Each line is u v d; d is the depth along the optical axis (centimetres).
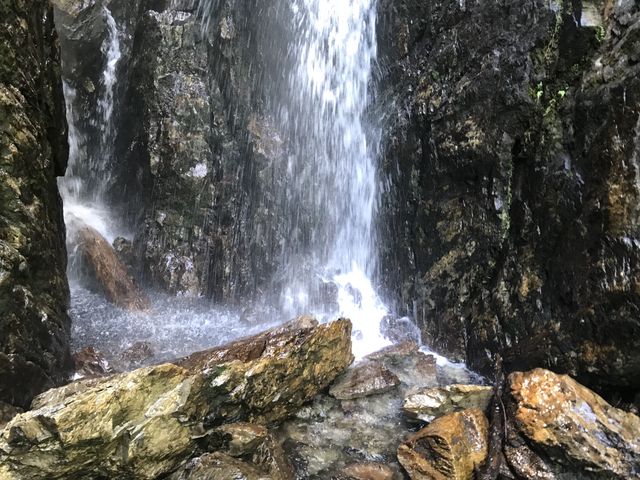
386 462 495
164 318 777
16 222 455
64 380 549
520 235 586
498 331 597
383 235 792
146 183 881
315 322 634
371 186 808
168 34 870
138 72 896
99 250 799
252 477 423
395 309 770
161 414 421
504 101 604
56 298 530
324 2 861
